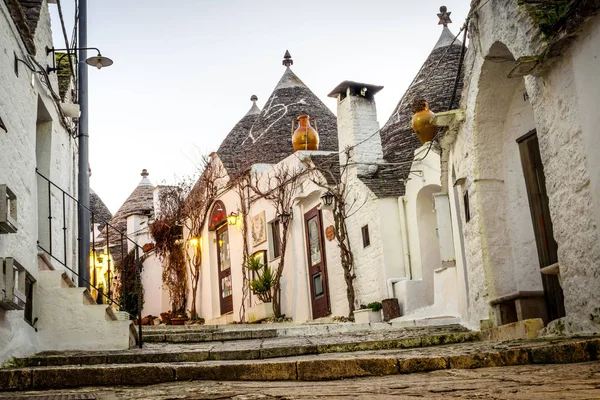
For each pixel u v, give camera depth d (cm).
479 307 964
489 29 826
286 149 2089
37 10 929
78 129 1340
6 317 718
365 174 1573
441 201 1134
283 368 586
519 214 927
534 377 459
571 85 662
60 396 491
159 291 2539
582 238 664
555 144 705
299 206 1781
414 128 1442
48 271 885
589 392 364
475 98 912
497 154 934
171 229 2392
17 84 808
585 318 669
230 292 2108
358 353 782
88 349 874
